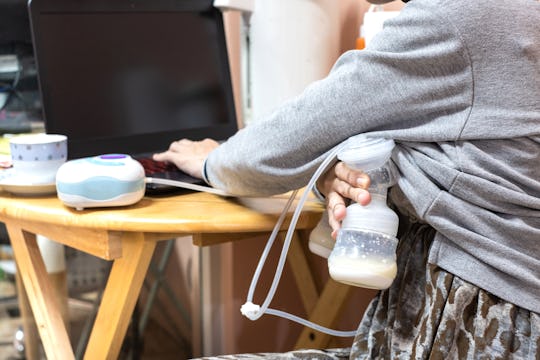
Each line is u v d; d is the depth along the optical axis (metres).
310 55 1.37
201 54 1.37
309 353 0.97
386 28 0.83
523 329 0.80
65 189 0.93
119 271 0.96
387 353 0.87
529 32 0.78
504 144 0.80
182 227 0.91
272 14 1.35
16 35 1.29
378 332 0.89
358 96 0.81
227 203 1.02
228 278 1.69
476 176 0.80
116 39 1.24
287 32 1.35
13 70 1.30
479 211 0.80
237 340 1.70
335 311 1.28
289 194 1.08
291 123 0.85
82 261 1.78
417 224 0.91
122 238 0.94
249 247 1.63
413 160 0.83
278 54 1.37
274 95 1.39
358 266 0.81
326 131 0.83
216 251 1.68
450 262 0.82
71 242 1.00
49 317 1.09
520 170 0.81
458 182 0.80
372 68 0.81
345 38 1.48
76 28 1.18
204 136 1.36
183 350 1.79
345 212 0.85
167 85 1.31
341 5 1.45
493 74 0.78
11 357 1.78
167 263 1.83
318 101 0.83
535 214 0.81
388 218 0.83
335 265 0.83
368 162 0.81
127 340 1.78
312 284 1.46
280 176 0.88
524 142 0.80
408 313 0.86
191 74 1.35
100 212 0.94
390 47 0.81
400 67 0.80
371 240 0.82
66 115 1.14
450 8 0.77
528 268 0.80
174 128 1.31
